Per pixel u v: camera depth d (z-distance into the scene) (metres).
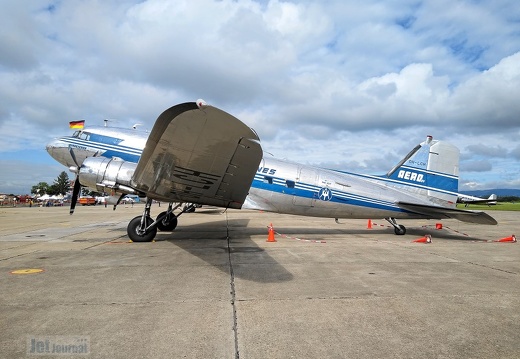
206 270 6.23
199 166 7.55
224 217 23.81
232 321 3.70
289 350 3.01
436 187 12.82
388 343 3.17
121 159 10.85
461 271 6.34
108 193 10.38
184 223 17.64
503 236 12.87
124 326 3.53
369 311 4.06
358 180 12.55
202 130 6.32
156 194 9.21
